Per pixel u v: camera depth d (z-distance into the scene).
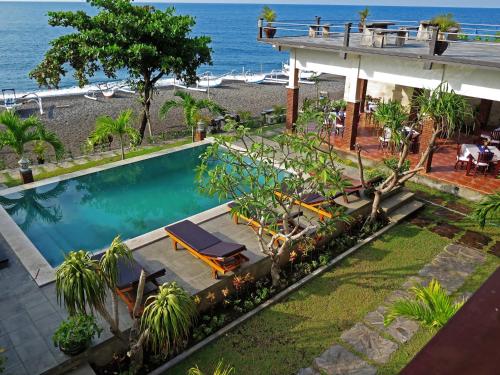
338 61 16.20
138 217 12.94
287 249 9.79
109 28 18.59
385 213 11.95
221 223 11.43
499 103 18.88
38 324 7.63
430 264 10.05
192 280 8.81
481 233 11.37
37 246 11.26
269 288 9.20
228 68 66.75
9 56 68.25
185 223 10.29
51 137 15.62
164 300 6.35
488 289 1.95
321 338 7.86
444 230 11.55
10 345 7.12
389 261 10.21
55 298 8.37
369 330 8.03
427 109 10.76
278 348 7.64
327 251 10.52
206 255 8.89
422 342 7.73
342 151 16.56
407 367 1.57
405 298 8.88
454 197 13.46
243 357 7.45
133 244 10.25
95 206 13.55
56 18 18.30
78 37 18.23
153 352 7.42
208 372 7.15
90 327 6.85
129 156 16.88
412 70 14.14
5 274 9.18
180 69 19.62
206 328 7.96
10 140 14.81
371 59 15.08
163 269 8.23
